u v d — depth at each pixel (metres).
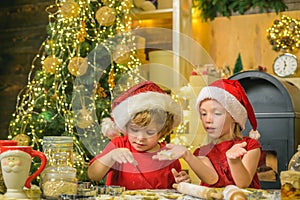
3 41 4.29
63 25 2.74
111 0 2.79
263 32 3.80
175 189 1.84
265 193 1.68
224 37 3.91
